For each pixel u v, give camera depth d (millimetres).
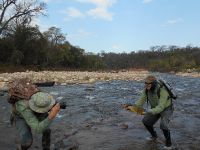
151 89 3504
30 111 2770
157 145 3598
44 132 3072
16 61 24375
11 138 3807
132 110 3709
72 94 8742
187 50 57719
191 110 6035
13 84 2883
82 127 4469
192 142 3752
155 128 4363
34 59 26625
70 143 3641
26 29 25703
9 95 2846
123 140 3791
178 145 3615
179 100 7633
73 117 5211
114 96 8539
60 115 5359
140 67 56219
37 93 2828
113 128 4414
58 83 12516
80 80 14281
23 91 2836
